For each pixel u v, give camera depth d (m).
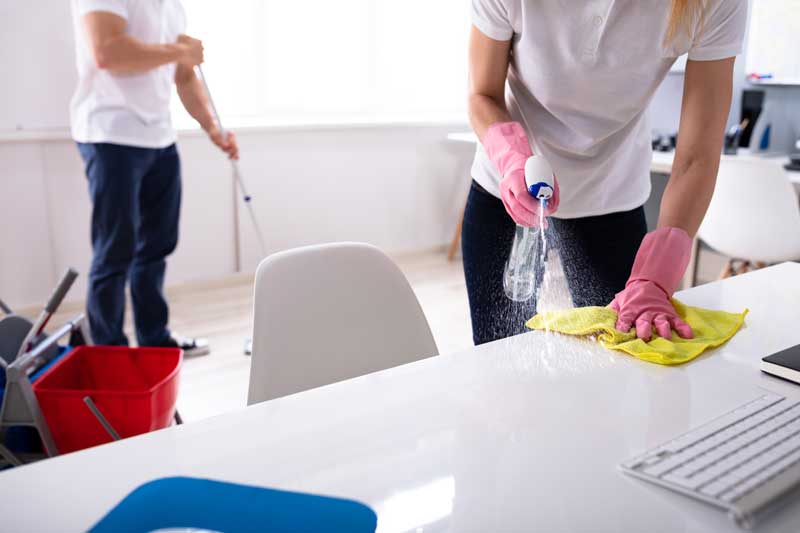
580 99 1.44
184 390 2.63
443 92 4.55
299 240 4.09
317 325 1.27
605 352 1.13
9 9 3.04
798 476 0.76
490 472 0.79
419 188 4.50
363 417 0.91
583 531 0.69
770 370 1.05
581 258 1.62
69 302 3.44
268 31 3.82
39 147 3.25
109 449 0.83
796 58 3.43
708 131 1.33
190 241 3.73
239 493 0.75
